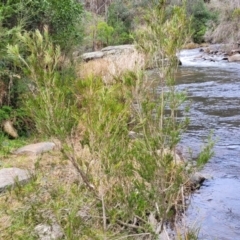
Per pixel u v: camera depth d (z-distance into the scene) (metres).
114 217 2.31
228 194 3.77
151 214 2.46
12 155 4.30
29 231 2.45
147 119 2.21
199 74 11.76
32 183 2.74
